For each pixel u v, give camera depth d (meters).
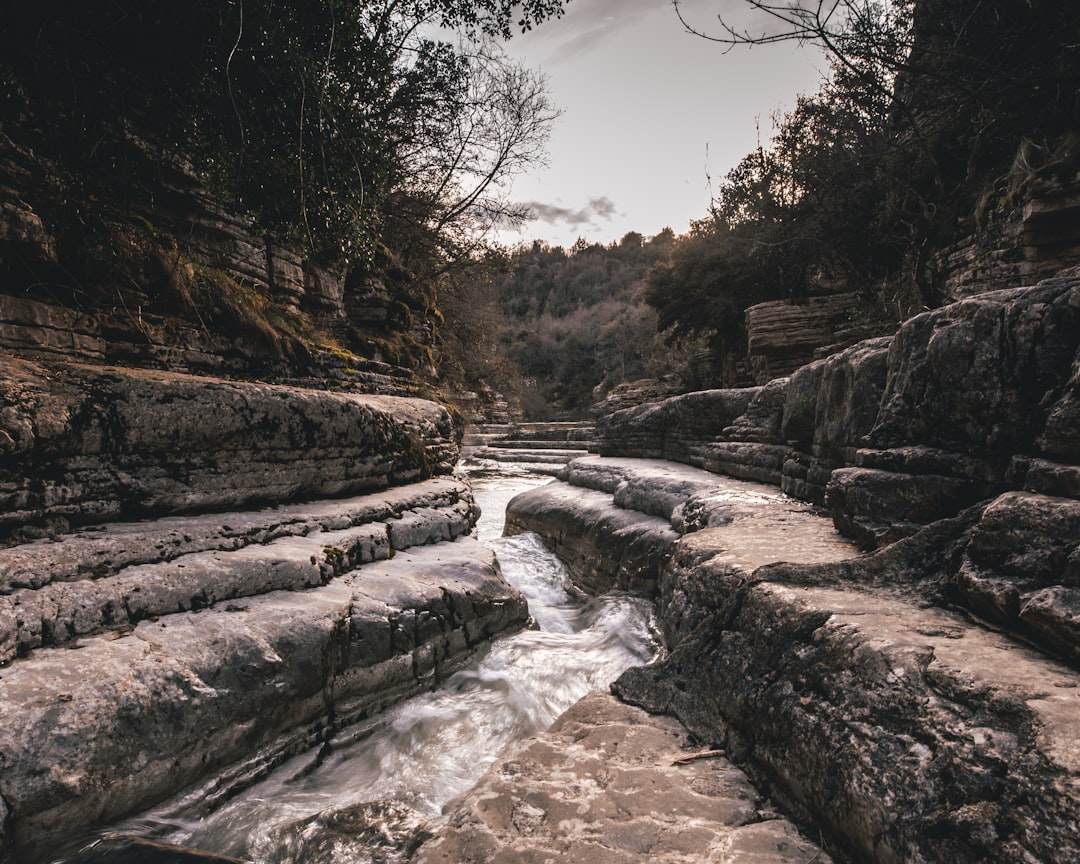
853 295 13.70
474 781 2.67
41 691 1.99
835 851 1.64
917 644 1.77
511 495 13.09
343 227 5.07
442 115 11.22
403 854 2.04
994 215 8.09
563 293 91.44
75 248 3.98
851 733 1.67
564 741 2.28
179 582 2.66
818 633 2.01
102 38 3.92
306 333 7.14
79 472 2.76
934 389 2.70
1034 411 2.25
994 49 8.05
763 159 16.95
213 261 6.05
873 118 11.90
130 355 4.23
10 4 3.48
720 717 2.26
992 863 1.23
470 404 24.95
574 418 48.44
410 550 4.33
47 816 1.87
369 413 4.73
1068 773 1.22
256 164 4.70
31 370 2.82
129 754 2.07
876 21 7.71
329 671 2.84
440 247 17.19
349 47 4.76
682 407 7.93
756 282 19.02
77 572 2.45
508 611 4.21
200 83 4.29
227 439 3.44
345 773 2.68
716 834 1.74
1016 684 1.50
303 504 3.93
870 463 3.08
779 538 3.34
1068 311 2.21
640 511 6.04
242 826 2.23
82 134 4.27
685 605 3.12
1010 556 1.93
